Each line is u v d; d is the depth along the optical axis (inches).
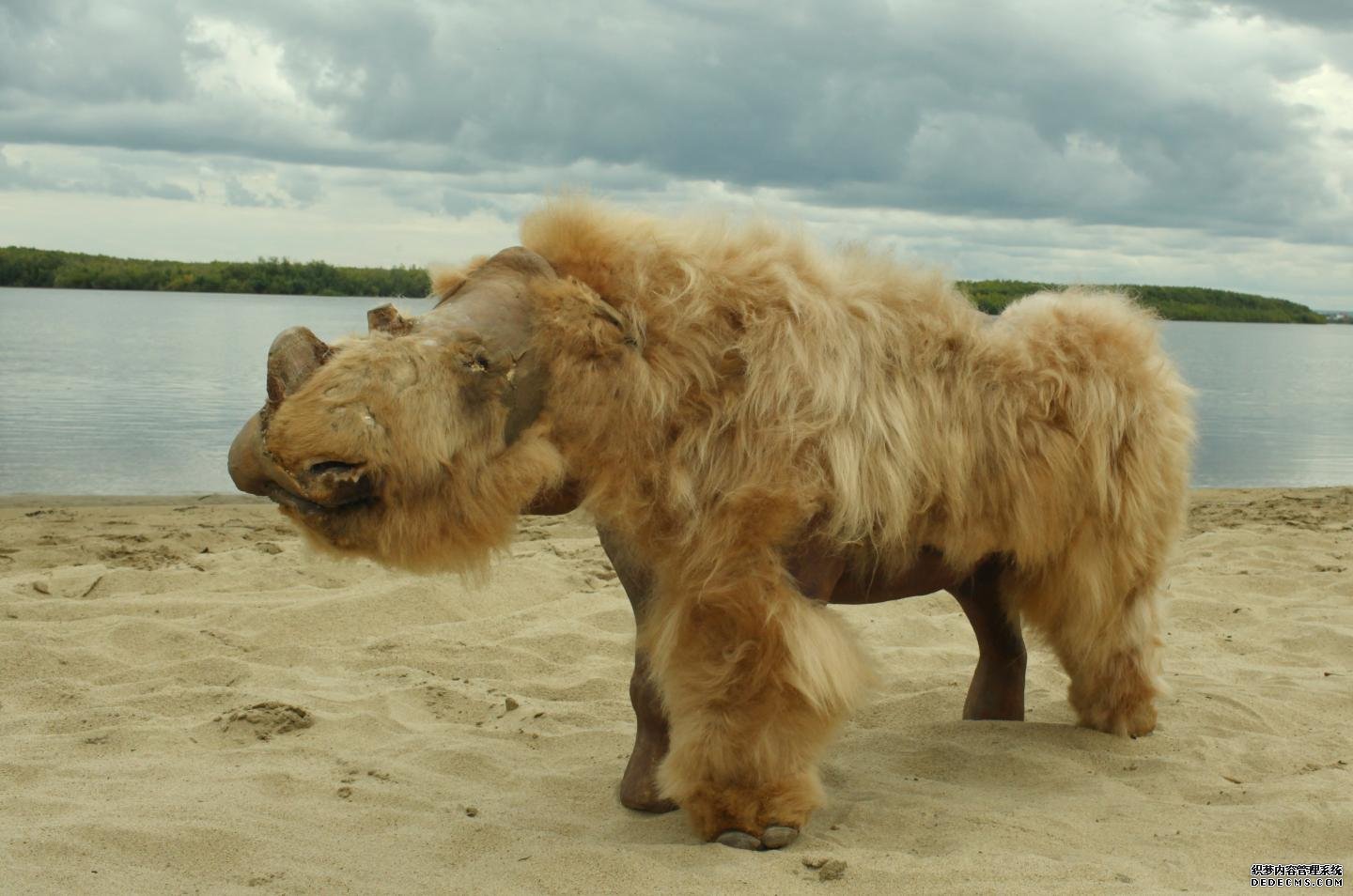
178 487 589.6
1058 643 209.9
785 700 159.2
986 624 223.0
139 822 169.9
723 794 162.6
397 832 172.9
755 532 156.3
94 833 165.8
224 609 307.0
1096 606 194.7
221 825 170.6
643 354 155.9
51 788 188.4
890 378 168.1
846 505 158.4
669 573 159.6
